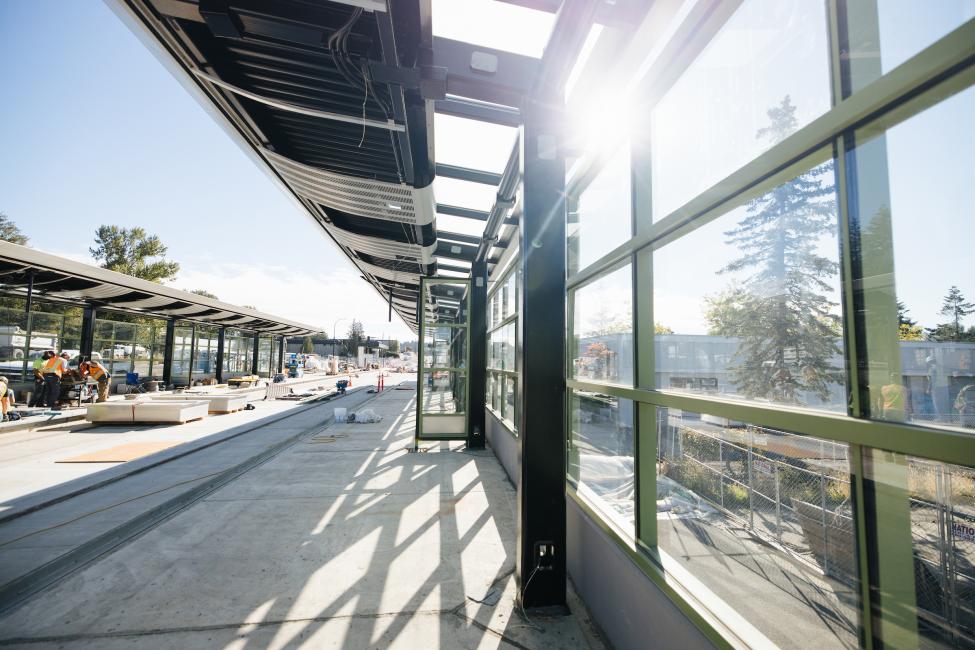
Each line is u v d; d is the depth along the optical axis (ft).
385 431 29.99
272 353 92.94
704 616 5.20
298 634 7.79
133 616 8.30
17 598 8.93
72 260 35.94
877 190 3.61
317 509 14.34
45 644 7.45
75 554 10.85
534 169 9.25
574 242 12.71
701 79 6.41
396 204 14.79
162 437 27.25
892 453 3.65
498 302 24.57
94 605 8.68
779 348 4.79
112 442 25.59
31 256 32.58
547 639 7.81
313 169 13.47
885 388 3.55
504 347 21.71
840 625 4.30
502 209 15.46
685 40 6.50
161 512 14.11
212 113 11.38
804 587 4.75
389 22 7.15
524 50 9.12
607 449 9.75
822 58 4.43
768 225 4.93
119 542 11.76
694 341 6.40
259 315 67.56
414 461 21.29
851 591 4.18
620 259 8.87
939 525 3.50
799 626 4.74
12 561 10.30
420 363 24.68
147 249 119.75
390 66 8.19
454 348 26.50
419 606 8.73
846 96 3.96
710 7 5.99
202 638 7.65
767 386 4.98
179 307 53.72
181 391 57.67
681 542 6.72
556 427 9.07
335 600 8.90
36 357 43.47
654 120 7.80
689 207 6.14
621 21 6.82
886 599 3.66
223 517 13.64
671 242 7.03
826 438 3.89
